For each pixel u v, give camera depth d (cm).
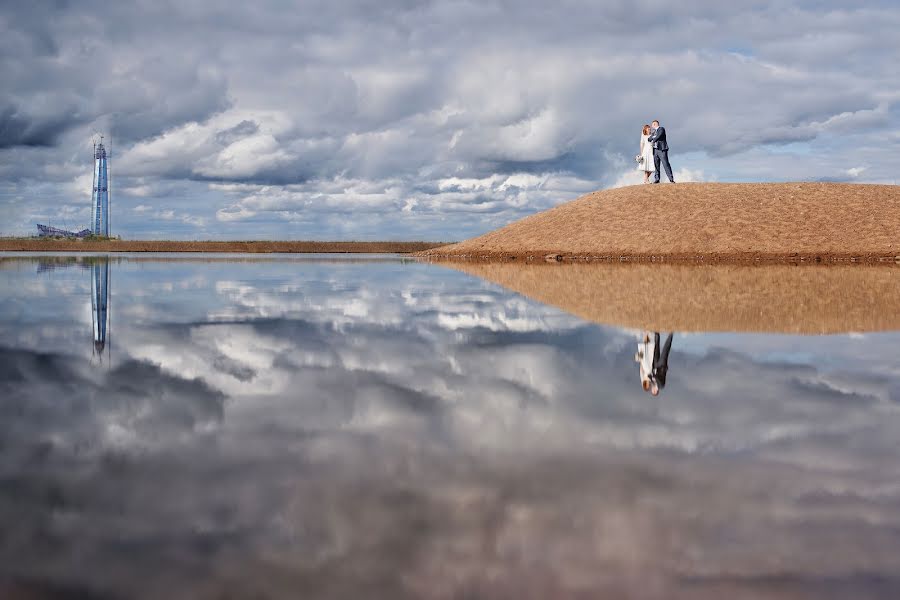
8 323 1209
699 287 2231
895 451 464
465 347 953
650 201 6150
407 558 295
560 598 260
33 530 323
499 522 333
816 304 1634
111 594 263
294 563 289
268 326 1184
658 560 292
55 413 566
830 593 266
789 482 396
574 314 1400
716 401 619
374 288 2162
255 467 423
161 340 1011
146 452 455
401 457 445
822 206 5631
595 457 446
